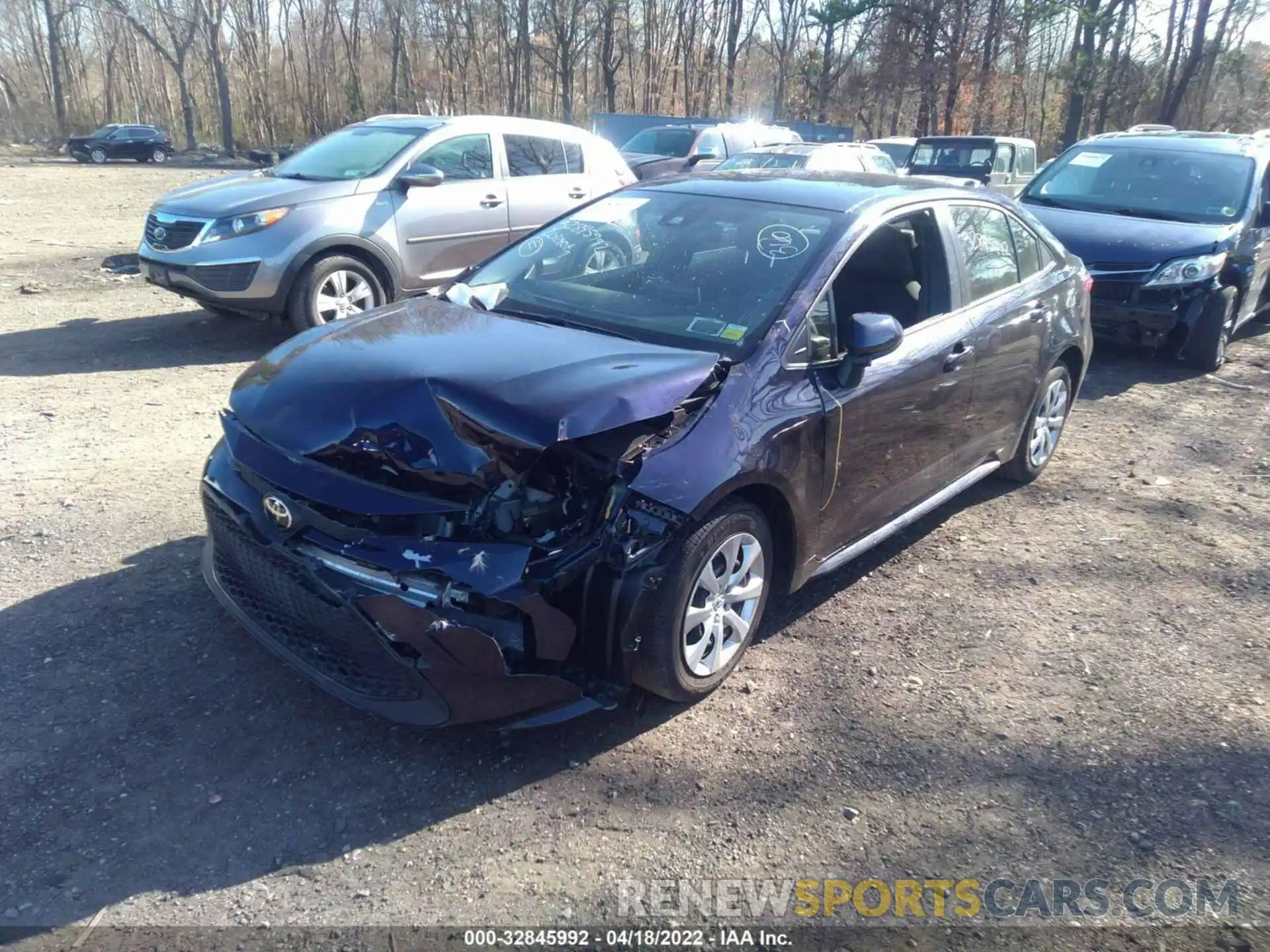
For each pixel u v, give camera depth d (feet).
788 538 12.37
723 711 11.67
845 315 12.98
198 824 9.43
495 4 141.28
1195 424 23.82
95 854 9.00
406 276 27.04
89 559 14.12
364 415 10.21
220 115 176.35
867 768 10.80
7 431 19.08
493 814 9.80
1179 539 17.22
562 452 10.23
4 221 49.55
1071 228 28.04
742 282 12.80
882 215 13.97
